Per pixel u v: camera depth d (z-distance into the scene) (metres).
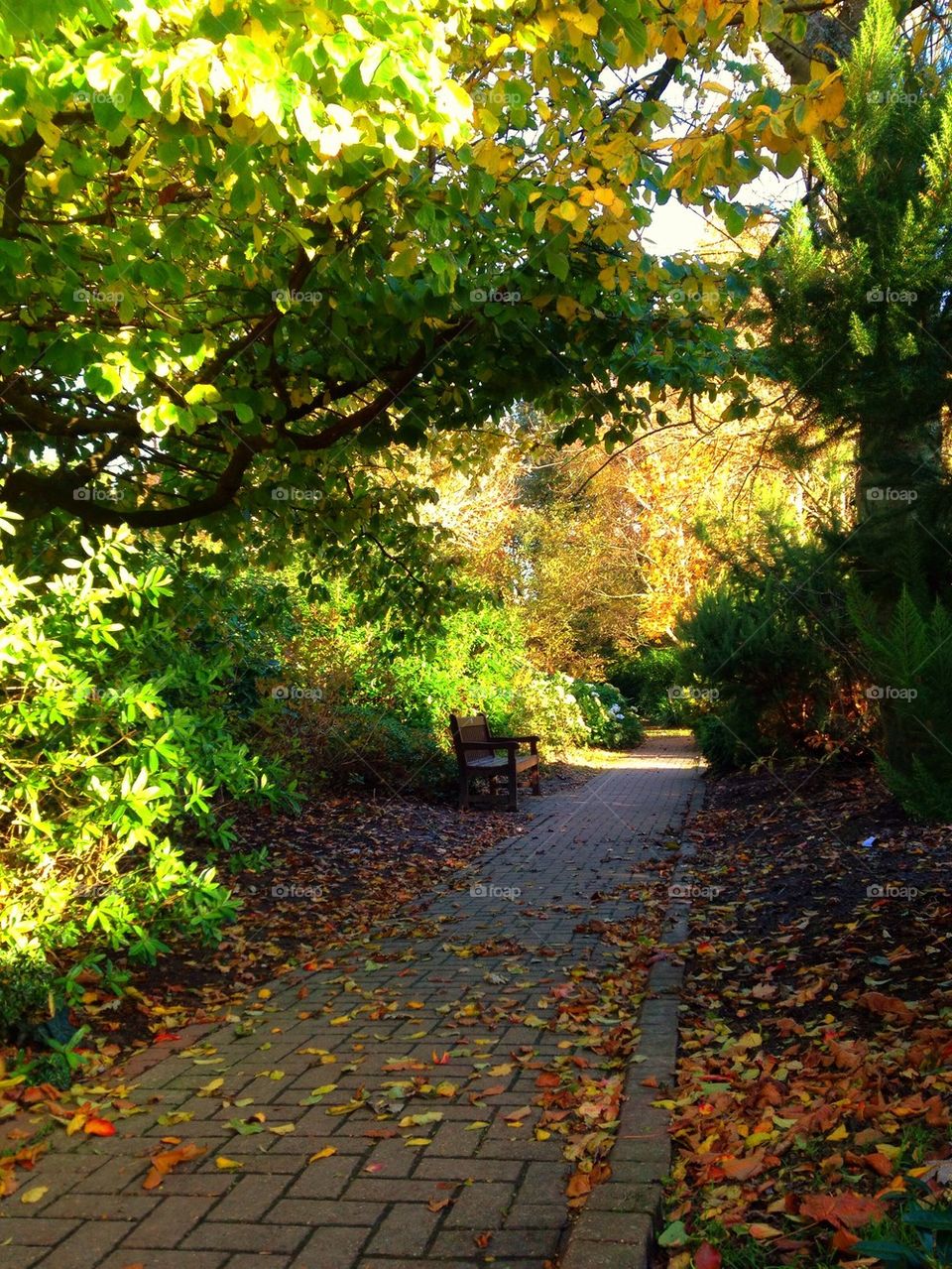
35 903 4.82
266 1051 4.73
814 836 8.66
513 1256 2.90
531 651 25.83
